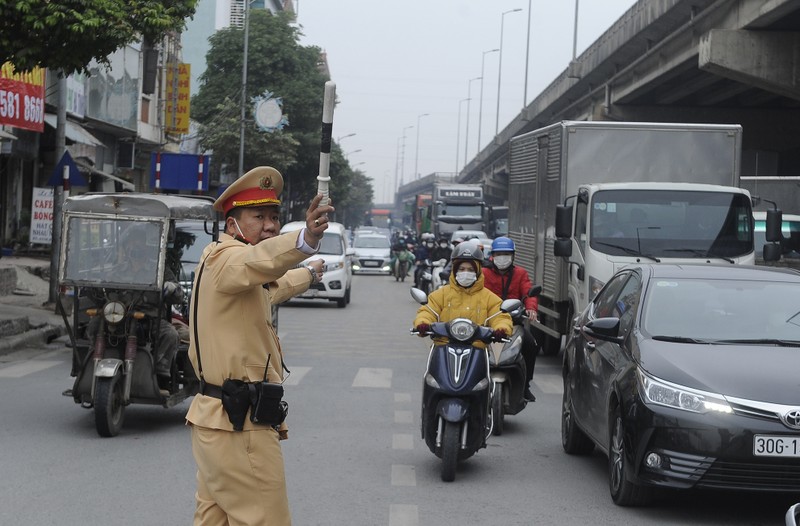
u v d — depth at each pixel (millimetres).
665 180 16312
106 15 14508
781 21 25219
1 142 24000
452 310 9086
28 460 9047
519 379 10672
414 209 85250
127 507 7480
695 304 8305
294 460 9266
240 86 55469
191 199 11188
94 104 33438
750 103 39375
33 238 24812
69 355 16406
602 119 42906
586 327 8484
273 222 4777
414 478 8656
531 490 8336
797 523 4887
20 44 14445
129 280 10297
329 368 15883
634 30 33344
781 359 7527
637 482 7375
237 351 4594
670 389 7250
